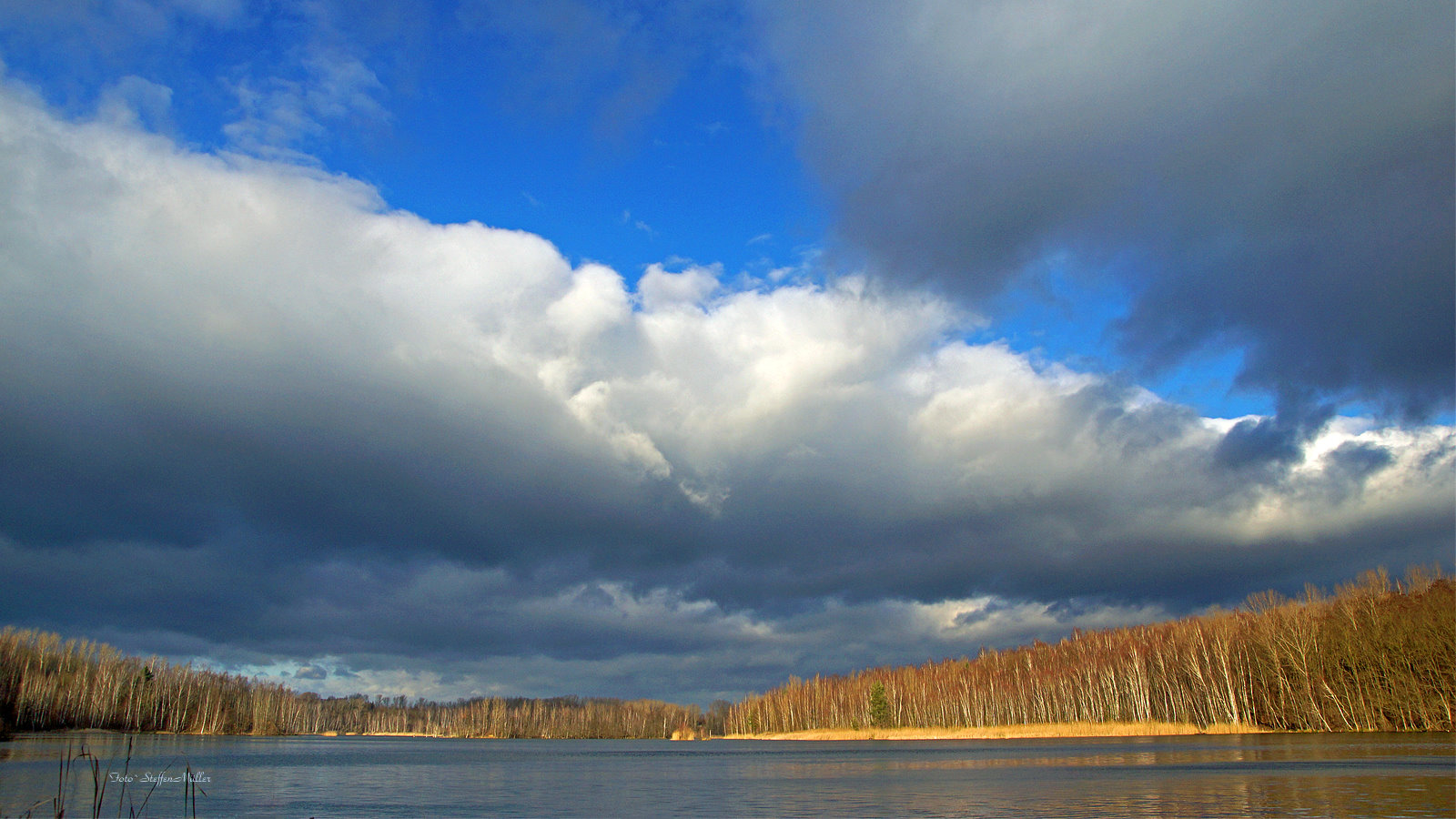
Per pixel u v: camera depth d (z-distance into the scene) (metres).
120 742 144.50
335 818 49.91
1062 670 190.12
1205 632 158.12
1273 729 137.12
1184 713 154.75
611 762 119.81
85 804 54.28
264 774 88.12
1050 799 51.66
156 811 52.78
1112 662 174.75
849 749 151.38
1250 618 150.75
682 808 53.25
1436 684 115.31
